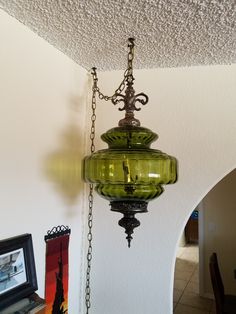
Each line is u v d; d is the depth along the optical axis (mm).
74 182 962
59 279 861
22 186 713
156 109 979
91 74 1031
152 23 683
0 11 642
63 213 896
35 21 695
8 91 666
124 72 1005
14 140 686
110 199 670
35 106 763
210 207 2889
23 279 673
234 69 926
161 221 944
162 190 677
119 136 656
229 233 2809
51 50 829
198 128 937
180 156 942
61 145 885
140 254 958
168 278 928
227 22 669
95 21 683
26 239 699
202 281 2877
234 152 898
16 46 690
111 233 993
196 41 772
